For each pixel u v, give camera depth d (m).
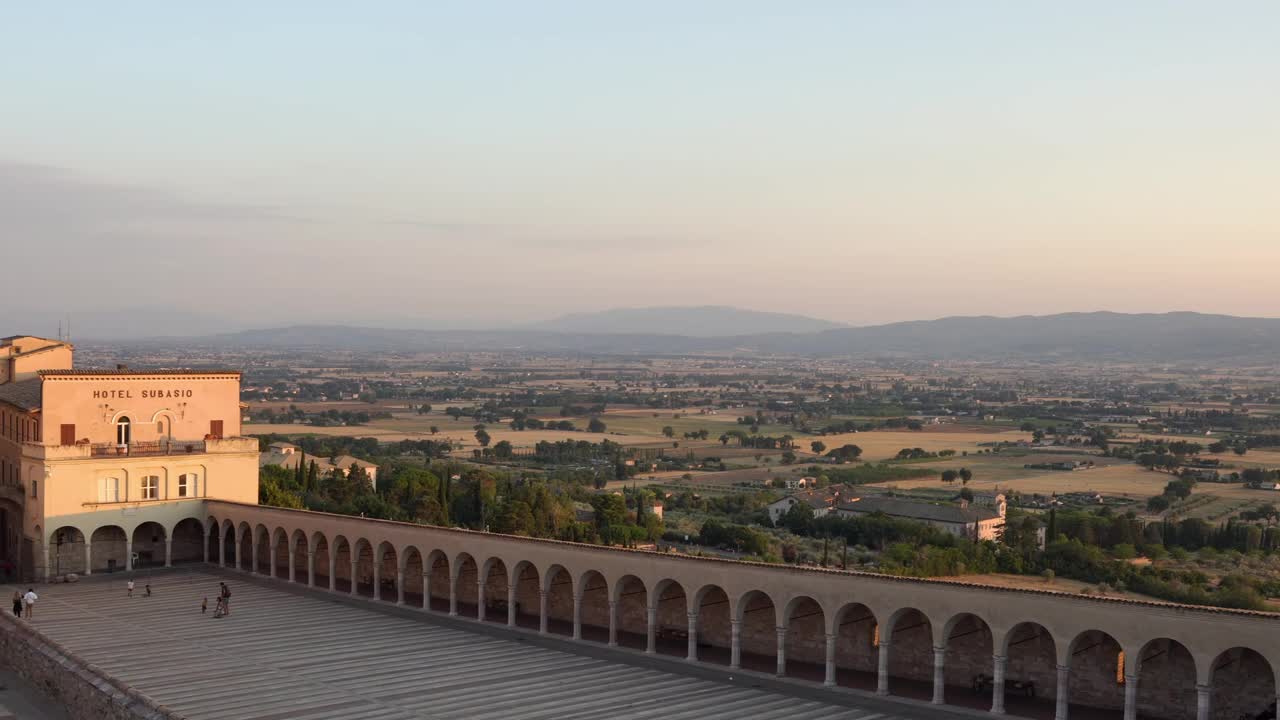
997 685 55.94
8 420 107.94
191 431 106.25
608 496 191.38
